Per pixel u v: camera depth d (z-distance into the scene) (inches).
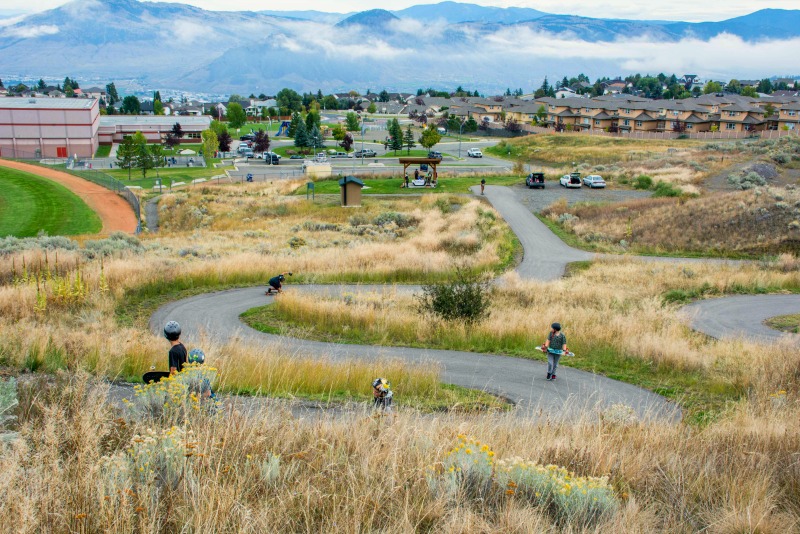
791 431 306.7
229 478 203.9
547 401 494.3
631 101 5506.9
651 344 646.5
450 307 778.2
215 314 813.9
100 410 243.9
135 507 176.6
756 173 2369.6
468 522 186.2
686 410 468.8
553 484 215.6
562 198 2094.0
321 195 2373.3
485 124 6102.4
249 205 2186.3
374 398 400.5
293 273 1116.5
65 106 4264.3
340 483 212.7
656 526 209.2
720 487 236.4
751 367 555.8
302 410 383.2
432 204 2084.2
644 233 1625.2
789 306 970.1
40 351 452.1
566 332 716.7
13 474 177.2
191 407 264.5
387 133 6092.5
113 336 559.2
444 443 253.0
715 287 1090.7
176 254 1279.5
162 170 3710.6
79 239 1453.0
